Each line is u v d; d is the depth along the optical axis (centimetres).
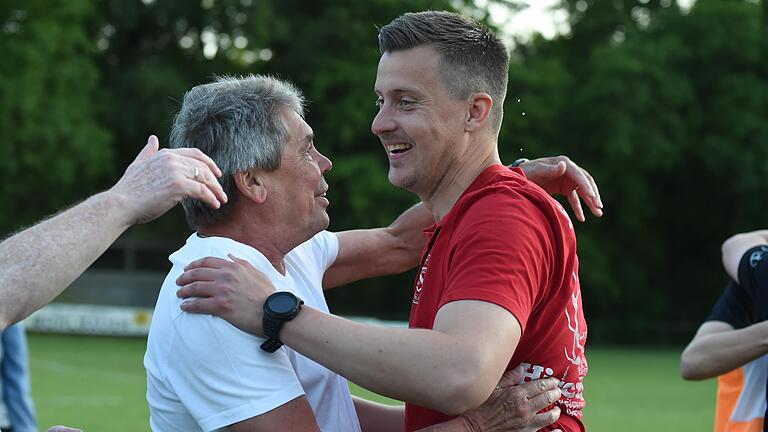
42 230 304
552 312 327
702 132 4175
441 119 342
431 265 333
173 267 352
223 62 4022
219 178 351
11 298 293
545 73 4019
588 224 4216
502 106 358
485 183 337
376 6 3878
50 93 3562
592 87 4006
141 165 321
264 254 362
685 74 4103
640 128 4028
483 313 297
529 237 311
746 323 460
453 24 345
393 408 421
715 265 4409
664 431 1462
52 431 391
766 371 443
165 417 346
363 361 297
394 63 344
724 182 4212
